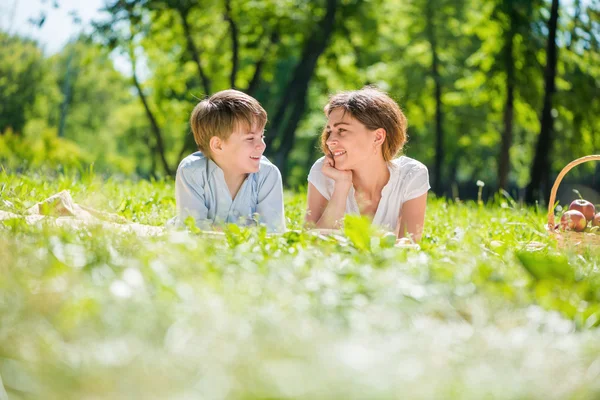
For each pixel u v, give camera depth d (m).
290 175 36.62
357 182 4.92
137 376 1.49
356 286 2.38
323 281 2.41
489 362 1.78
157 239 3.24
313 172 5.09
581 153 22.23
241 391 1.42
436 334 1.96
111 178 8.05
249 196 4.79
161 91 25.08
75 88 39.88
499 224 6.30
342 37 21.97
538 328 2.18
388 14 23.12
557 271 2.78
